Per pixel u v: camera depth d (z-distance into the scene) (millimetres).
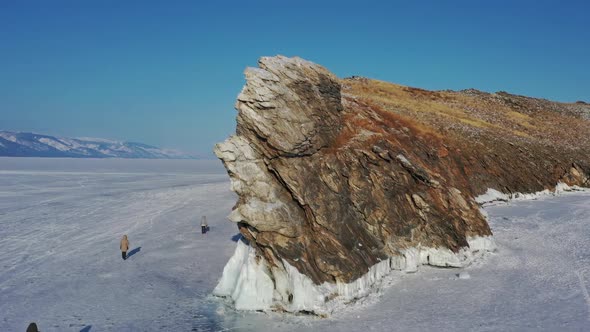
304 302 16297
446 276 20688
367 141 24719
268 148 18219
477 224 24703
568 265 22156
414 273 21016
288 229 17016
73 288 20250
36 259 25000
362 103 33844
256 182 17531
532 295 18359
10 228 33094
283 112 18688
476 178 38375
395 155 24953
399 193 23172
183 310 17406
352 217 19875
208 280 21172
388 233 21188
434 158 31219
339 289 17062
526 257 23625
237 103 18234
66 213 39656
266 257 17234
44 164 170875
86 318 16875
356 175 21656
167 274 22156
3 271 22828
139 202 46594
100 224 34750
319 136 20922
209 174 100938
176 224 34688
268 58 20469
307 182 18609
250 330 15289
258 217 16625
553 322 15703
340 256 17562
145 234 31188
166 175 95625
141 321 16438
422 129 36656
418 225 22594
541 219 32562
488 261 22969
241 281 17734
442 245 22188
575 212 35062
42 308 17938
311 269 16766
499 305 17312
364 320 15859
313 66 22828
